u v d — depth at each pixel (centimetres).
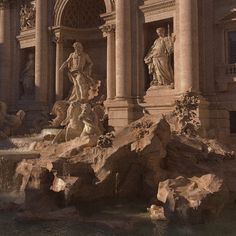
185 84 2595
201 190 1761
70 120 2689
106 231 1581
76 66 3228
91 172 2022
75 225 1655
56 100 3431
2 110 3344
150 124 2116
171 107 2709
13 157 2292
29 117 3550
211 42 2666
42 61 3516
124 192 2125
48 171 2012
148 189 2070
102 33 3403
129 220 1712
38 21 3547
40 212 1797
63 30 3453
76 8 3478
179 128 2422
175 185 1839
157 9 2866
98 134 2469
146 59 2917
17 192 2164
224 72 2623
